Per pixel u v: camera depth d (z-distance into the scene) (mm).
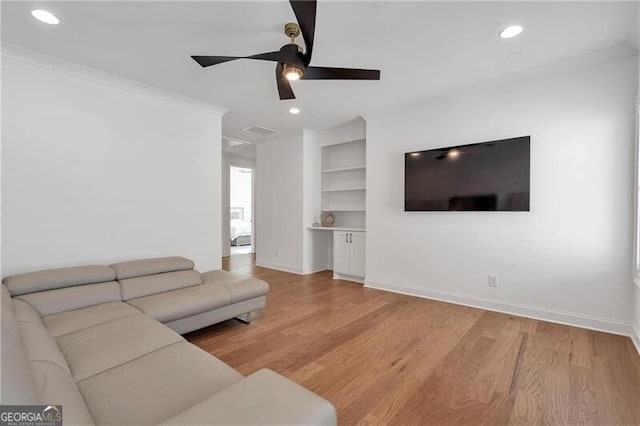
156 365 1361
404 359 2158
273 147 5555
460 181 3270
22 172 2490
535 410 1610
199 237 3689
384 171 3979
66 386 1086
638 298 2309
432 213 3559
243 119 4359
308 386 1837
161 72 2834
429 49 2416
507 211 3006
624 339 2420
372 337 2531
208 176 3775
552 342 2396
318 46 2363
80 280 2312
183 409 1076
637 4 1868
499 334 2564
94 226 2877
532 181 2887
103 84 2920
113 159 2996
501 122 3049
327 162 5340
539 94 2846
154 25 2109
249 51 2459
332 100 3557
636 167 2400
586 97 2629
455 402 1683
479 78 2959
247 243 9336
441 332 2623
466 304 3322
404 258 3812
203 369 1334
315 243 5285
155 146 3301
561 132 2736
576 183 2678
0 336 941
